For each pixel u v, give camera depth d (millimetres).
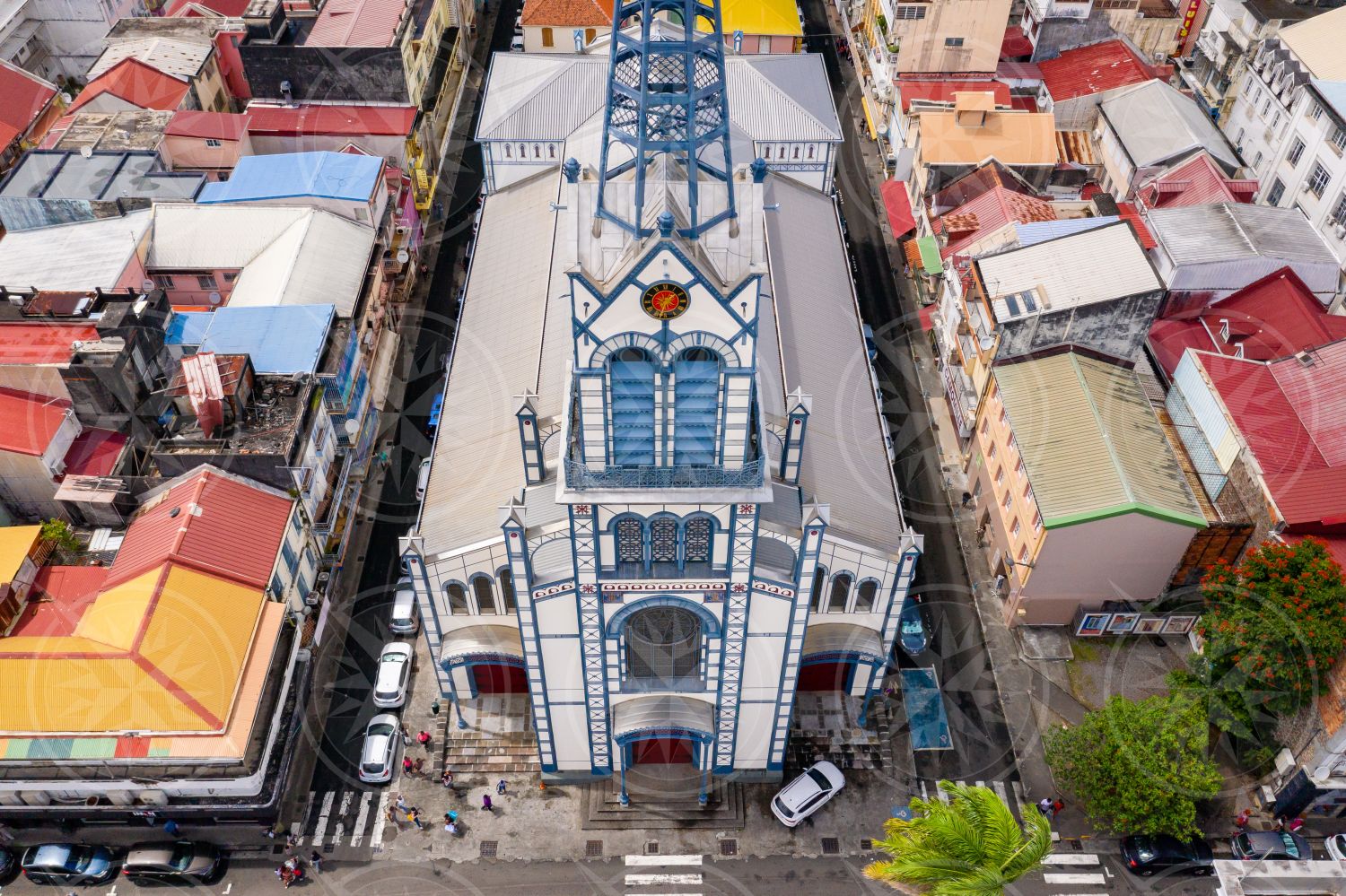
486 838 63219
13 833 62875
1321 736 60344
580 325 42844
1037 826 47188
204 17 109500
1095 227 79000
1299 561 61625
